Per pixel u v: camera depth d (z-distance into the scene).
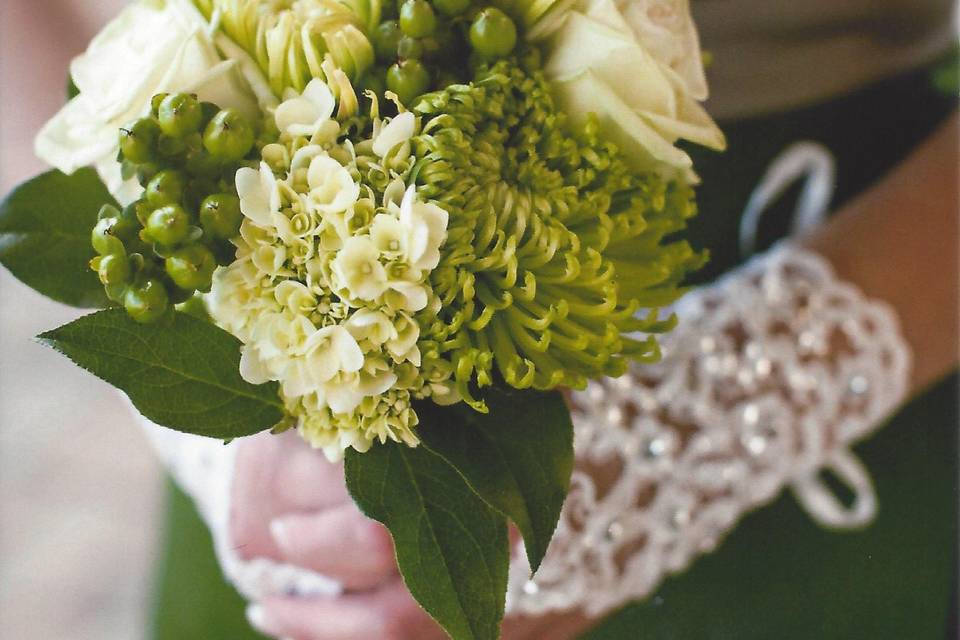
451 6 0.35
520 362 0.34
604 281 0.34
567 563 0.45
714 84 0.51
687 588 0.53
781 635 0.53
